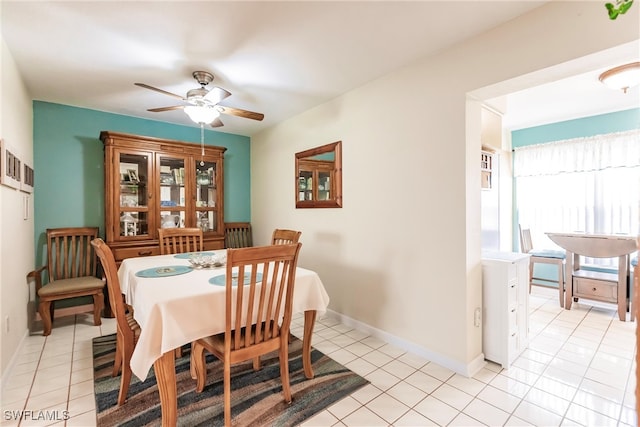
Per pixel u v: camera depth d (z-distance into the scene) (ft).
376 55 7.23
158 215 11.41
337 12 5.60
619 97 11.00
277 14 5.66
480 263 7.17
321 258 10.69
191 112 7.88
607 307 11.22
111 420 5.20
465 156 6.66
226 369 4.94
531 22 5.60
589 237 10.46
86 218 11.04
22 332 7.95
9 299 6.71
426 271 7.43
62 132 10.57
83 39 6.47
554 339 8.53
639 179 11.85
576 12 5.10
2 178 6.04
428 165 7.34
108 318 10.32
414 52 7.09
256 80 8.61
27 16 5.65
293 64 7.66
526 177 14.98
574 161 13.34
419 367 7.02
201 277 6.13
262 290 5.24
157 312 4.66
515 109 12.32
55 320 10.08
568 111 12.61
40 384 6.28
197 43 6.66
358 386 6.24
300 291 6.23
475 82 6.42
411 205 7.73
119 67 7.76
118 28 6.08
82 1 5.24
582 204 13.26
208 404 5.66
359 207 9.16
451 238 6.92
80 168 10.91
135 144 10.94
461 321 6.78
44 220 10.26
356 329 9.32
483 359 7.22
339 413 5.42
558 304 11.73
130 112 11.42
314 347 8.09
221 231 13.14
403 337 7.98
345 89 9.31
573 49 5.14
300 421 5.22
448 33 6.32
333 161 9.98
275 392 6.03
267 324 5.42
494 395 5.95
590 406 5.61
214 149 12.84
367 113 8.87
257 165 14.61
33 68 7.77
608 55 5.00
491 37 6.16
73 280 9.72
